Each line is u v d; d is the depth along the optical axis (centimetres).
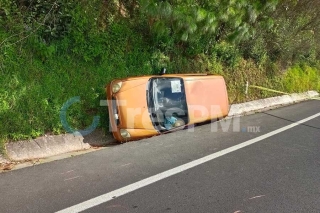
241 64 1210
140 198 376
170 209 354
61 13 649
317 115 966
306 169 495
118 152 538
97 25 749
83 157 511
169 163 493
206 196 389
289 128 769
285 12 1377
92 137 616
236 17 899
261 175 462
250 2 922
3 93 535
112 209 348
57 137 564
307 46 1600
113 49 761
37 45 611
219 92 743
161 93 678
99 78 703
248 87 1164
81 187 397
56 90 609
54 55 644
